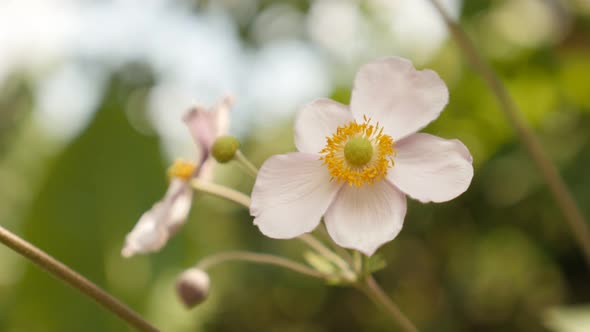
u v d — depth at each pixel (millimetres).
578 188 708
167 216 461
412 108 426
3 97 725
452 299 929
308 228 420
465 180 415
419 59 871
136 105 710
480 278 922
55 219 629
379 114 428
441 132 833
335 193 424
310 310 1090
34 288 630
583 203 695
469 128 827
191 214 688
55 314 625
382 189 423
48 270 409
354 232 419
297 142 428
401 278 978
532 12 812
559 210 762
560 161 747
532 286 920
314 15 801
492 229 839
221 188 468
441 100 423
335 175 422
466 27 791
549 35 799
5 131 719
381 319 1082
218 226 915
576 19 780
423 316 994
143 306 620
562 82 801
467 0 757
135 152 660
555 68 792
